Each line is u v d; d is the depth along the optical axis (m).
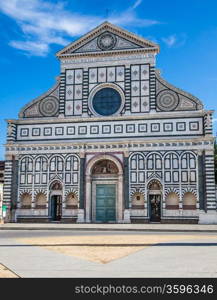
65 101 56.75
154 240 25.77
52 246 22.22
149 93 54.59
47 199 54.31
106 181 54.38
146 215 51.62
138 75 55.34
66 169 54.62
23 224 48.53
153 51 55.38
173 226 43.19
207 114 51.66
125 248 20.95
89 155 54.41
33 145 55.88
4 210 54.19
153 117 53.62
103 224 48.28
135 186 52.47
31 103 57.69
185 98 53.41
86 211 53.25
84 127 55.41
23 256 17.86
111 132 54.47
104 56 56.78
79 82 56.97
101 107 55.84
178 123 52.88
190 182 51.03
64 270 14.23
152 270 14.18
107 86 56.06
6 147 56.28
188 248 20.91
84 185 53.88
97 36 57.41
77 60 57.53
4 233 34.53
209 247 21.42
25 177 55.44
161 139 52.53
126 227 41.12
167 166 52.00
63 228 40.41
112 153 53.72
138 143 53.19
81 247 21.56
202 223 49.50
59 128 56.06
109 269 14.40
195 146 51.53
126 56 56.12
